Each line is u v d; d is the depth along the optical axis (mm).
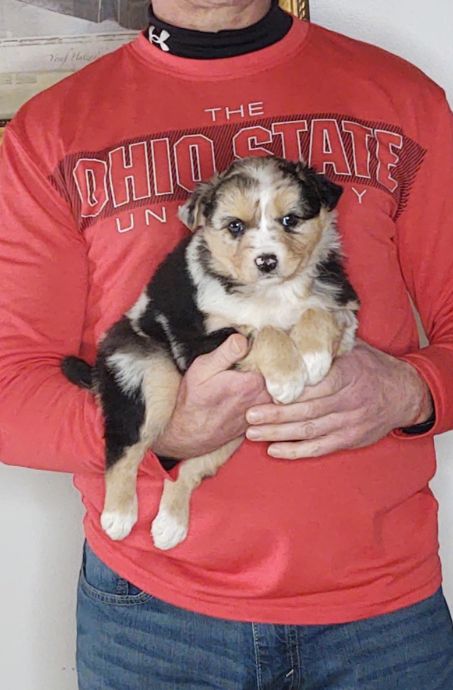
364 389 1308
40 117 1412
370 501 1349
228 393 1278
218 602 1342
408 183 1422
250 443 1332
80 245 1401
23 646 1849
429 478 1415
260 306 1296
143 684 1374
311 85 1409
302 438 1306
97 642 1401
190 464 1344
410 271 1458
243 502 1335
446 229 1430
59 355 1410
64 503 1826
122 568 1382
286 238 1290
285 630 1338
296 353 1278
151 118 1392
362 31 1799
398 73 1441
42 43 1706
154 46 1418
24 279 1391
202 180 1371
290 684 1352
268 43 1413
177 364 1310
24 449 1371
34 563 1836
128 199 1373
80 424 1343
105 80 1428
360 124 1401
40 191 1395
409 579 1367
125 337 1329
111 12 1709
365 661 1345
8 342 1394
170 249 1365
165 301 1316
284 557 1332
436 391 1370
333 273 1325
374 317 1382
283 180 1305
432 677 1370
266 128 1390
